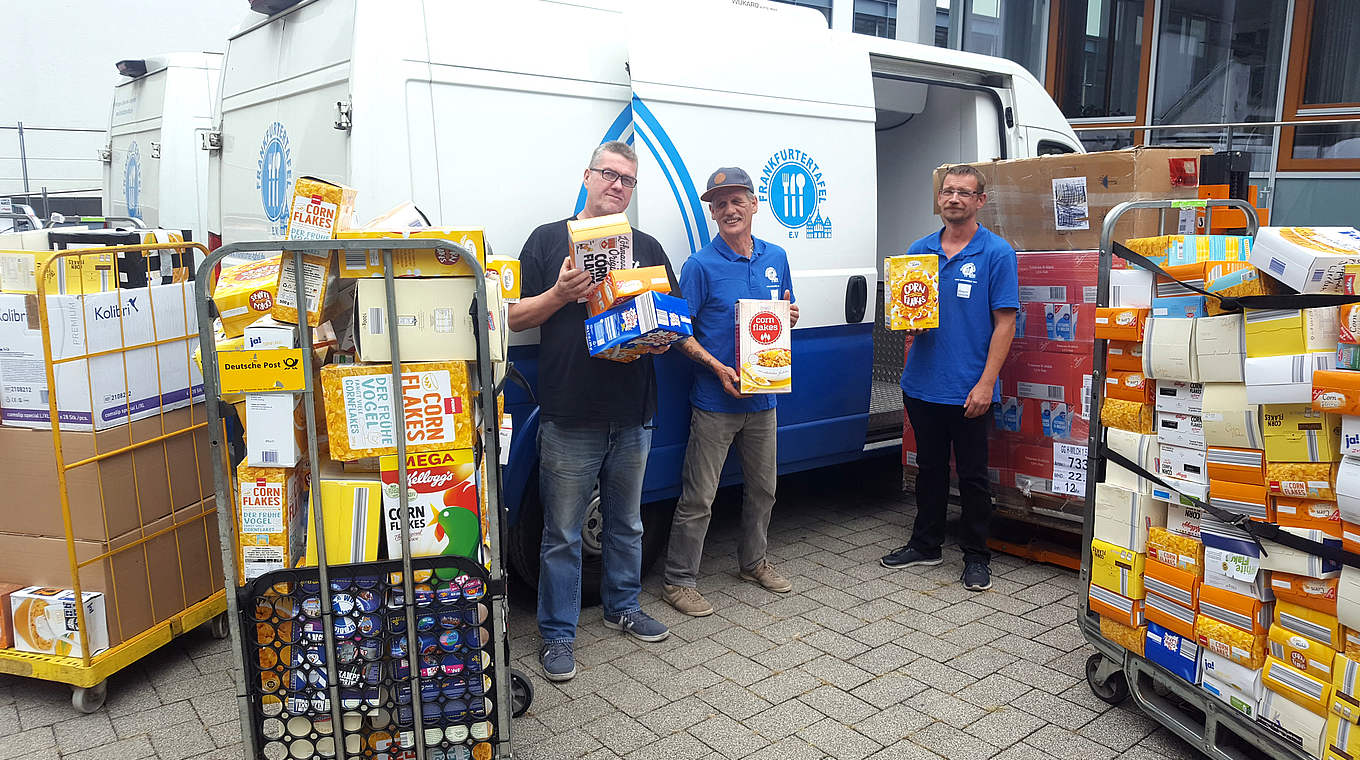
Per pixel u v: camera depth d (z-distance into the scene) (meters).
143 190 6.84
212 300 2.28
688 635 3.66
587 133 3.67
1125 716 3.04
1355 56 7.78
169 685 3.28
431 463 2.28
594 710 3.08
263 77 3.88
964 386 4.04
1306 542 2.33
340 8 3.27
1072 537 4.59
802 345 4.36
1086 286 4.14
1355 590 2.21
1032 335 4.34
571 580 3.32
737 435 3.93
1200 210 4.11
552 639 3.32
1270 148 8.36
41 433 3.02
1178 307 2.71
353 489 2.29
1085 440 4.19
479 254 2.26
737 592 4.10
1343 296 2.24
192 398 3.47
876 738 2.91
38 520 3.08
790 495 5.56
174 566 3.41
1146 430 2.88
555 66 3.57
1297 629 2.40
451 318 2.27
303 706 2.36
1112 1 9.23
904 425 4.89
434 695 2.38
